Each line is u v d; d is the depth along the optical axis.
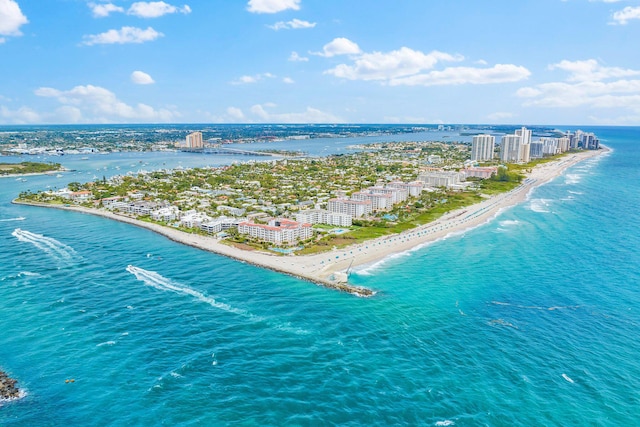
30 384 160.12
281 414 145.25
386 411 146.12
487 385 158.50
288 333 195.25
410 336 192.12
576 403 148.75
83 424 141.25
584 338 188.38
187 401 151.62
